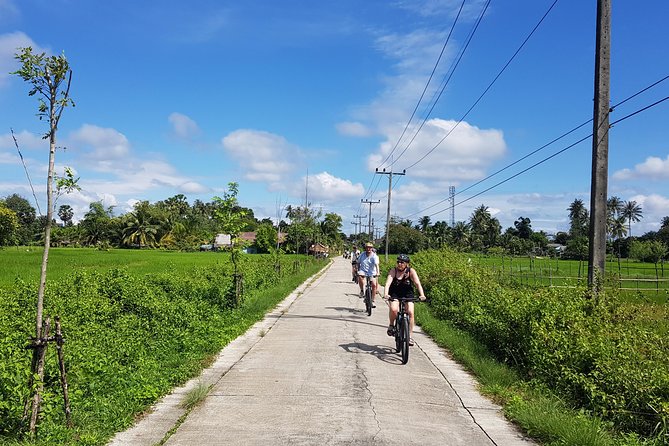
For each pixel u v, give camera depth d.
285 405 6.05
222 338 9.88
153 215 88.50
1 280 18.84
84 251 58.31
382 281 29.81
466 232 117.00
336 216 96.81
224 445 4.80
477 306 11.32
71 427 4.96
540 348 7.49
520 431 5.55
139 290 12.62
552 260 78.06
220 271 20.70
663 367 6.29
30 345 4.77
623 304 8.95
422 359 9.12
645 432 5.60
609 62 9.62
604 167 9.50
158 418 5.58
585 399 6.45
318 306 16.55
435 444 5.02
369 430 5.29
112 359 6.86
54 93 4.96
